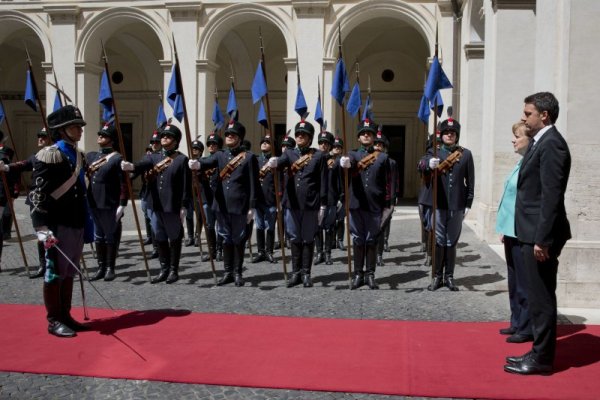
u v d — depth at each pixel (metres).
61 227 5.36
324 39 16.23
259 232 9.31
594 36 6.21
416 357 4.76
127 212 15.94
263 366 4.56
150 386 4.21
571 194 6.34
